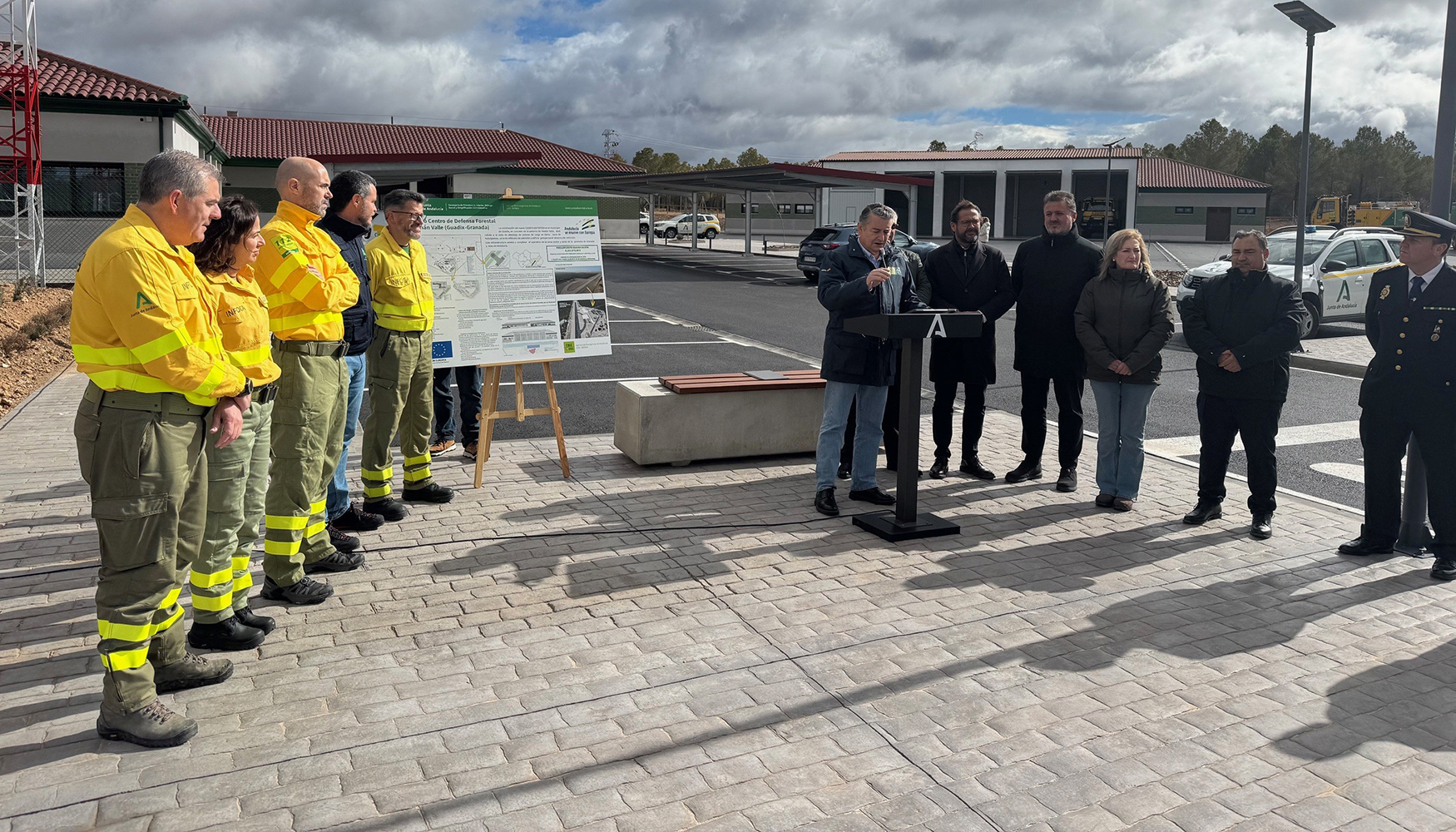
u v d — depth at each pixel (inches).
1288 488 275.0
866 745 130.7
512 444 306.0
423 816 113.2
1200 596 186.1
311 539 188.1
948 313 210.2
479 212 254.8
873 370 232.1
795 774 123.5
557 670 151.3
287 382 168.7
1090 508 245.9
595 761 125.6
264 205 1460.4
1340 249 641.6
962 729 135.2
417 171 1391.5
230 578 155.8
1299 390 441.4
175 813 113.2
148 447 125.1
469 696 142.6
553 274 262.2
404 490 240.5
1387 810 117.6
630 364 491.2
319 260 171.5
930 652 159.3
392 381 216.1
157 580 128.5
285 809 114.3
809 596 183.0
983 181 2475.4
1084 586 190.4
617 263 1337.4
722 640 163.0
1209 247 2053.4
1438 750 131.4
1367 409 206.4
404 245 217.5
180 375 123.4
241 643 156.6
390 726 133.8
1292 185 4202.8
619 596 181.6
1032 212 2447.1
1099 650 161.2
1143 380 236.8
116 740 128.4
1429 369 193.5
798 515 233.9
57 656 153.4
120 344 124.0
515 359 255.0
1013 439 327.6
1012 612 176.4
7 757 124.6
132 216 125.3
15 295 565.0
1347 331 646.5
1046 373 259.0
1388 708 142.6
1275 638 166.9
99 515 125.6
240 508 152.4
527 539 212.5
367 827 111.0
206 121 1626.5
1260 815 116.1
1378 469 206.4
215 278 138.9
